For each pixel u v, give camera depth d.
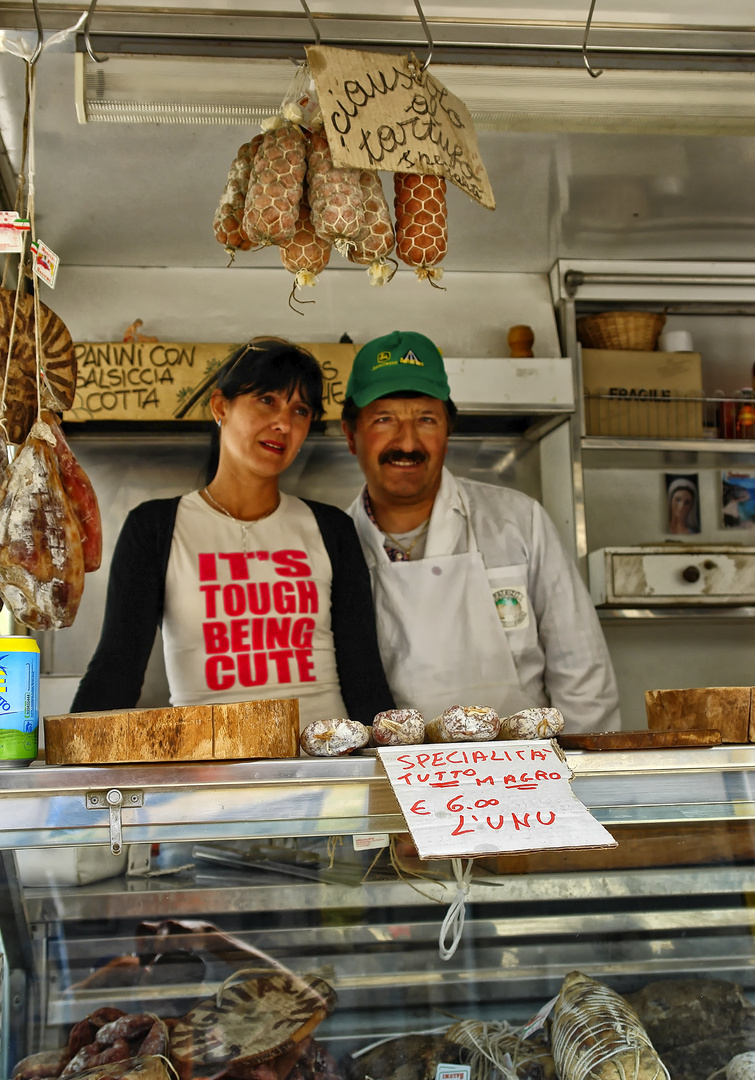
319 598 2.10
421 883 1.19
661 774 1.14
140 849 1.14
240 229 1.45
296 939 1.17
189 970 1.16
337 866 1.17
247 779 1.08
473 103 1.71
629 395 2.89
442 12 1.69
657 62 1.71
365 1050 1.16
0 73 1.97
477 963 1.20
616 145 2.34
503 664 2.32
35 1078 1.09
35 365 1.40
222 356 2.63
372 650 2.11
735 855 1.23
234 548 2.09
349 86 1.27
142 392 2.59
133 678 1.94
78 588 1.28
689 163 2.44
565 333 2.91
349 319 2.90
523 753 1.13
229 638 2.02
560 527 2.89
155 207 2.56
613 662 3.01
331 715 2.05
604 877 1.22
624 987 1.21
